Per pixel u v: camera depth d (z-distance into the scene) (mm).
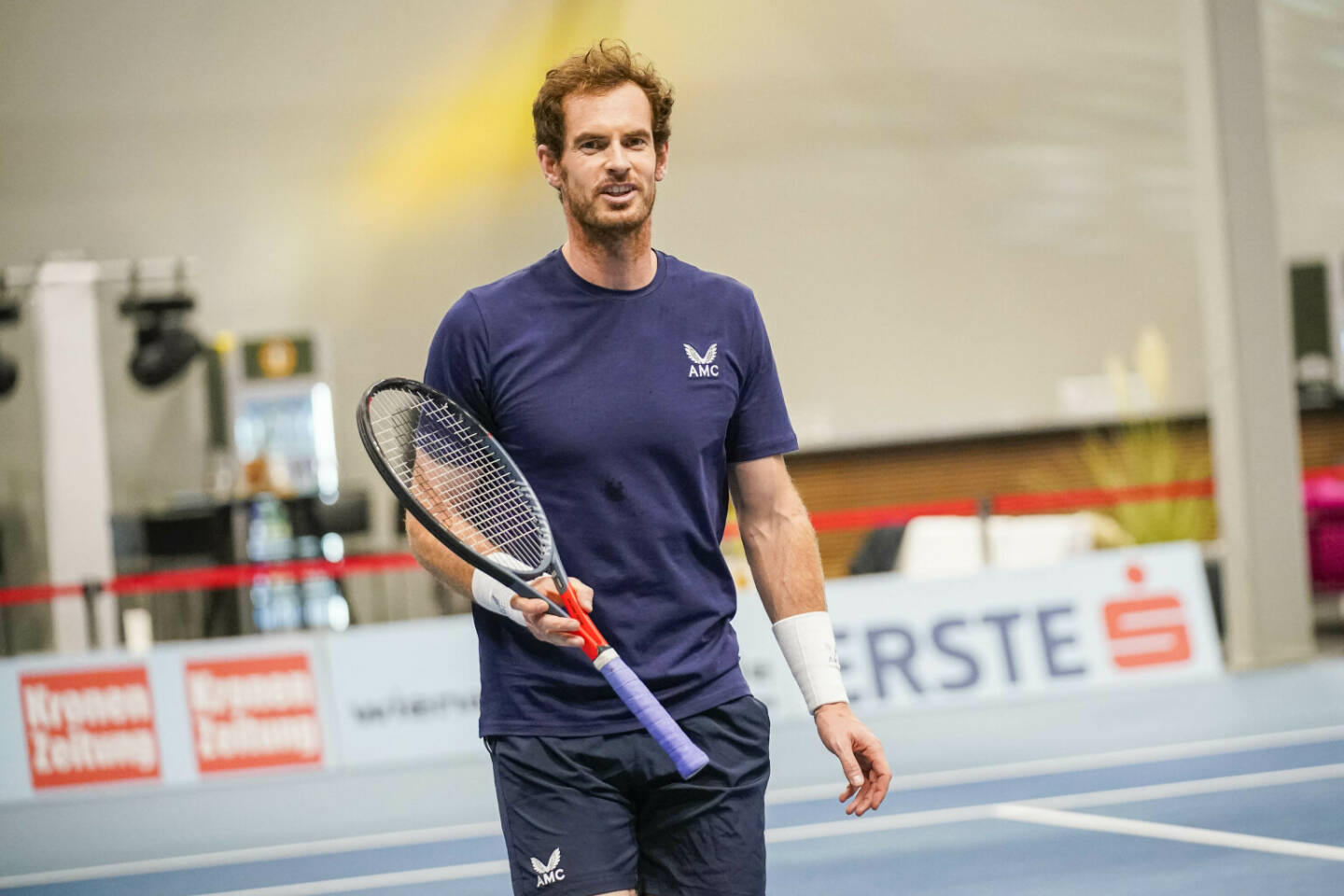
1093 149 21438
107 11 20234
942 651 13062
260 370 19391
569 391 3596
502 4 20734
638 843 3742
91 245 20250
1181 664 13516
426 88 20734
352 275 20625
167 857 9805
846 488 20828
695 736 3623
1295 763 9914
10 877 9539
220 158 20438
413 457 3854
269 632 17875
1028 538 14930
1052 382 21328
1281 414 14109
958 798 9695
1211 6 13969
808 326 21078
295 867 9188
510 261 20844
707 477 3701
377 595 19891
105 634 17969
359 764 12359
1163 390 21328
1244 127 14000
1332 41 21812
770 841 8914
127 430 20250
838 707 3783
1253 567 14047
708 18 20938
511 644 3641
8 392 19016
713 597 3707
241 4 20422
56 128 20172
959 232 21281
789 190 21094
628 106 3551
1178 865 7598
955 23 21250
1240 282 14062
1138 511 15984
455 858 9078
